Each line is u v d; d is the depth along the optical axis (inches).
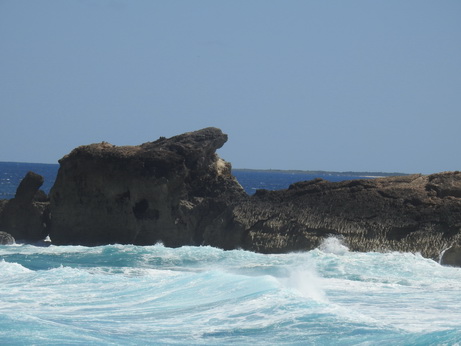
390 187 3513.8
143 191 3900.1
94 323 1689.2
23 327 1502.2
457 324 1712.6
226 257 3240.7
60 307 1899.6
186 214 3983.8
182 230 3959.2
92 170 3993.6
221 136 4284.0
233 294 1971.0
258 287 2003.0
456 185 3432.6
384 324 1593.3
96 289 2161.7
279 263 3036.4
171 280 2247.8
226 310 1788.9
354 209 3457.2
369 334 1503.4
